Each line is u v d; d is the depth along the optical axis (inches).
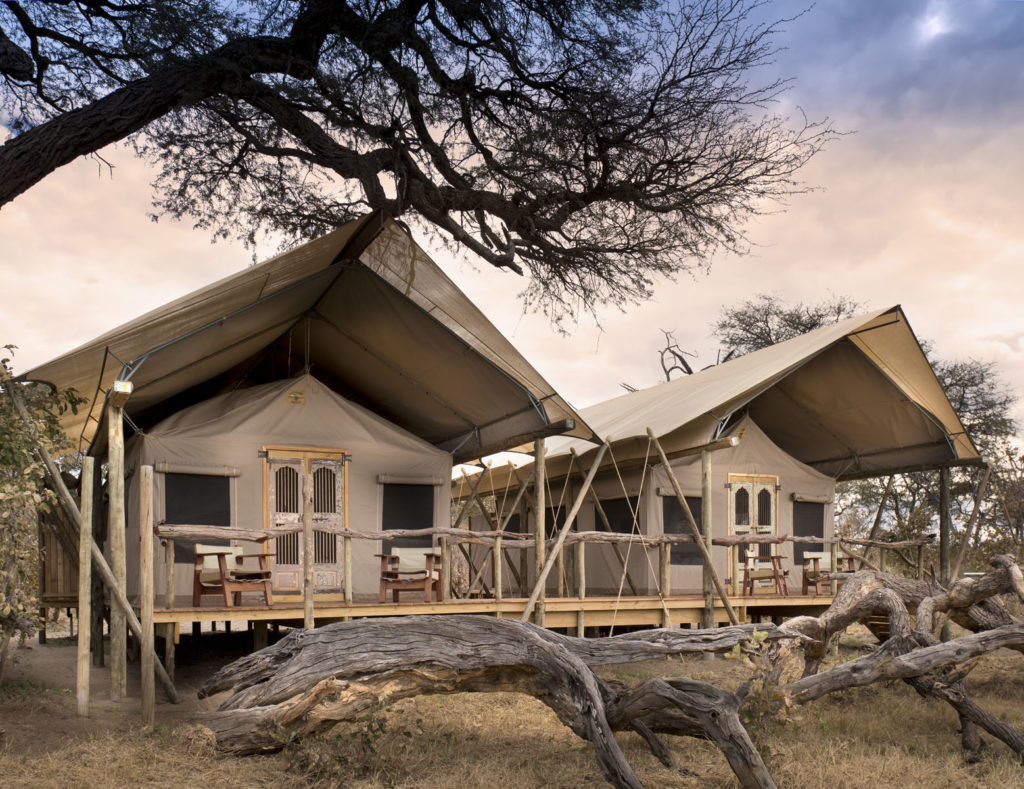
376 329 437.7
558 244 457.1
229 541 426.0
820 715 310.5
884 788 230.5
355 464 462.3
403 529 438.9
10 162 343.9
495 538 436.1
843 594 341.7
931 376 506.6
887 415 556.4
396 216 410.9
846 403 564.7
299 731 261.7
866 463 605.9
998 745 276.5
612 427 588.4
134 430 455.5
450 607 415.8
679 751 272.2
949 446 546.0
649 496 536.7
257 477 439.8
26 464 296.5
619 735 284.2
